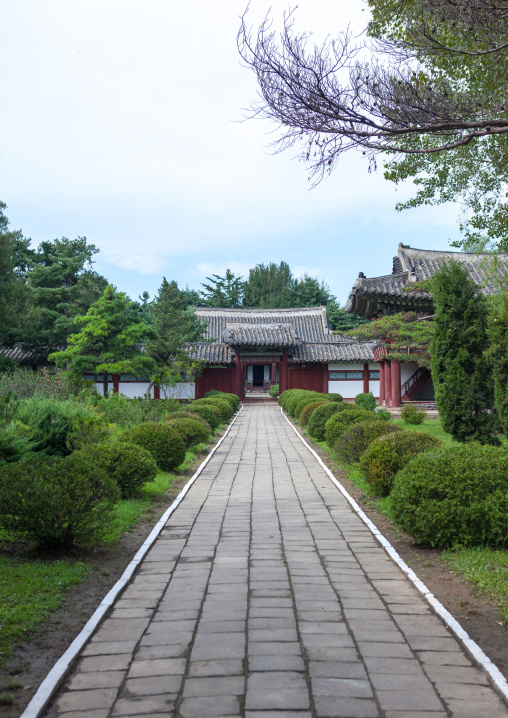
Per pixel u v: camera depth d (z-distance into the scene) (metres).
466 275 13.82
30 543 6.68
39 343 36.47
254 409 33.97
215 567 5.92
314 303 67.94
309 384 39.62
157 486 10.32
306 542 6.91
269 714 3.15
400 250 27.75
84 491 6.23
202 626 4.38
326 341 41.22
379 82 5.50
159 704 3.28
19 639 4.17
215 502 9.36
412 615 4.61
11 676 3.64
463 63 5.92
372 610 4.71
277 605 4.82
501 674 3.55
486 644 4.09
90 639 4.17
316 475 12.12
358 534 7.28
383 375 30.50
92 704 3.29
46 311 36.06
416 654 3.91
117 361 32.69
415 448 9.03
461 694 3.39
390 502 7.12
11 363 31.67
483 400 13.40
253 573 5.71
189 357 36.41
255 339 38.06
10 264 29.58
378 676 3.59
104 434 11.42
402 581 5.47
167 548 6.66
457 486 6.45
